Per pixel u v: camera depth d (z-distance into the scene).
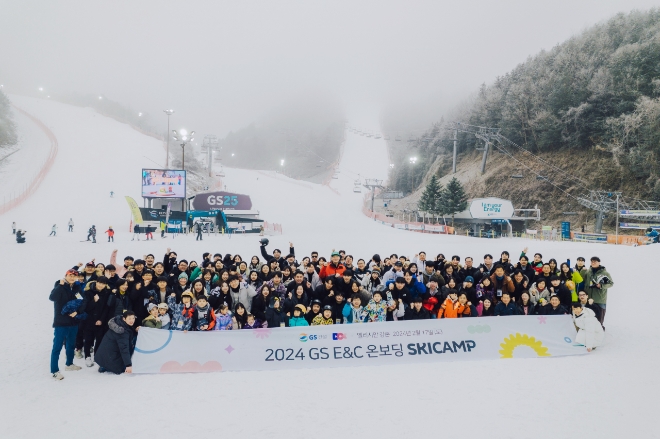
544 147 73.19
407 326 8.72
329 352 8.42
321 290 10.02
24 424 5.80
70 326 7.79
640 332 10.37
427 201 65.12
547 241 41.00
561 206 61.69
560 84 72.88
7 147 71.25
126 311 7.86
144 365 7.92
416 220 69.12
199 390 7.05
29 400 6.61
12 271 18.97
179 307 8.66
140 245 29.22
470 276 9.85
